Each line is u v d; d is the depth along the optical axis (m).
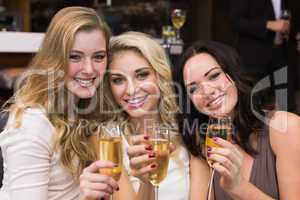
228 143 1.59
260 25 3.90
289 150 1.88
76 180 1.79
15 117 1.72
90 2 4.50
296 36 3.99
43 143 1.69
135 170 1.59
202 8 6.45
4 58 3.40
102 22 1.79
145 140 1.59
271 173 1.91
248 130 1.93
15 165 1.65
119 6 5.44
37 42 3.39
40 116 1.72
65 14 1.74
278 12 3.95
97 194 1.49
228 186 1.66
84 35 1.73
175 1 6.07
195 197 1.95
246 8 3.96
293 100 3.97
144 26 5.62
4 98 3.13
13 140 1.67
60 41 1.72
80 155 1.80
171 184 1.95
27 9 5.18
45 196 1.68
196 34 6.48
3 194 1.73
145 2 5.62
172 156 1.97
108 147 1.53
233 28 4.05
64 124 1.76
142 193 1.75
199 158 1.98
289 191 1.86
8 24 4.22
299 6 3.97
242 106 1.94
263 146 1.93
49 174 1.74
